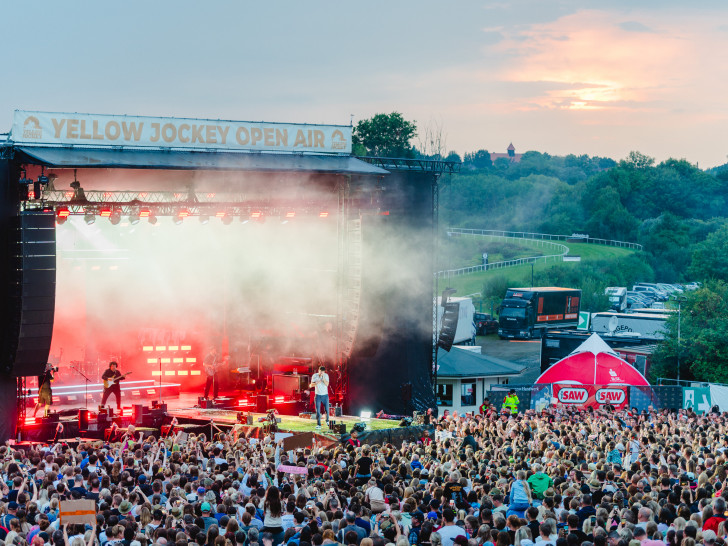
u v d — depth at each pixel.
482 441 24.34
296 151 35.81
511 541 11.85
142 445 22.30
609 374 42.06
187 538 12.17
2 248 30.19
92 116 32.19
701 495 15.48
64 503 11.81
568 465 18.98
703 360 57.28
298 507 14.23
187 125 33.84
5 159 30.23
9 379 30.44
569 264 116.25
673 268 134.62
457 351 51.31
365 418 35.22
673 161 183.00
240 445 22.80
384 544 11.66
